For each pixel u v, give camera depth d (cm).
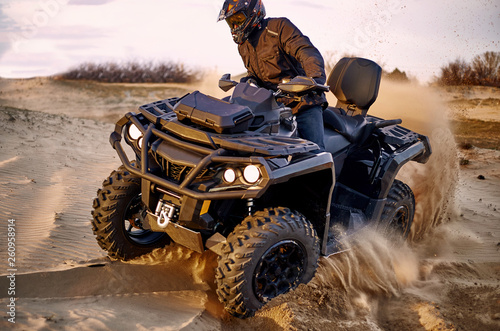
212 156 292
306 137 388
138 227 381
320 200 347
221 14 367
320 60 371
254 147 286
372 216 424
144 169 315
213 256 399
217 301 334
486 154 1215
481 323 329
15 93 3775
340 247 374
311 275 335
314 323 303
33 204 536
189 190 293
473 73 2675
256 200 355
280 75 403
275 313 305
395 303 366
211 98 327
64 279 329
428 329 321
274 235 299
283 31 383
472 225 598
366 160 437
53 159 791
